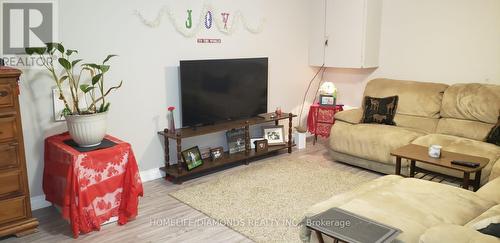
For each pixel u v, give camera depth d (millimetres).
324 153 4840
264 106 4668
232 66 4215
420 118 4277
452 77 4477
